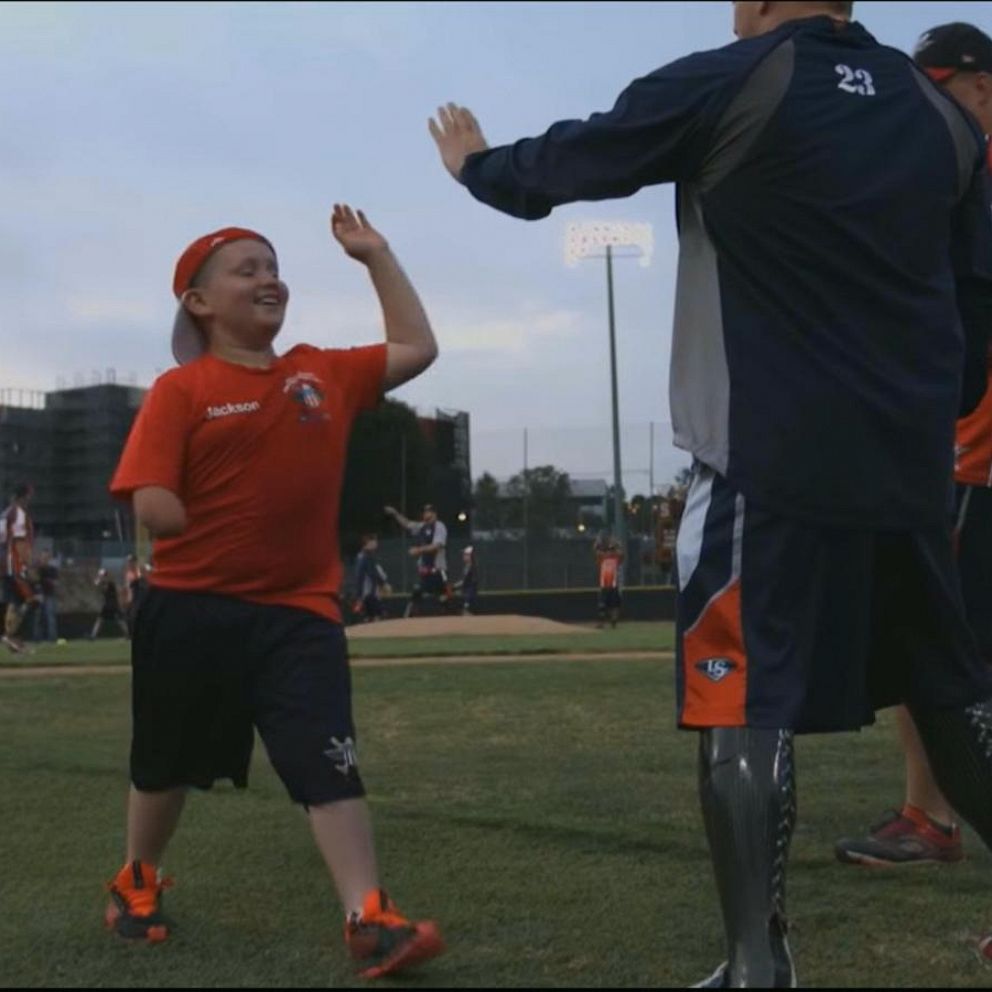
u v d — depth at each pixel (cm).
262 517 303
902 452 265
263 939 314
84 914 336
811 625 262
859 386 261
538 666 1012
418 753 577
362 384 328
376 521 5084
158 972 290
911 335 267
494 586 3347
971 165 284
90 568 3534
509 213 280
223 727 314
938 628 276
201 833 418
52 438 5719
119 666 1159
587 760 554
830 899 342
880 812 446
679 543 270
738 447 261
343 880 291
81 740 625
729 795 252
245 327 312
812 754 558
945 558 277
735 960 249
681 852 390
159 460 298
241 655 305
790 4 280
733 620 260
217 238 314
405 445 5028
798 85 263
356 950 283
